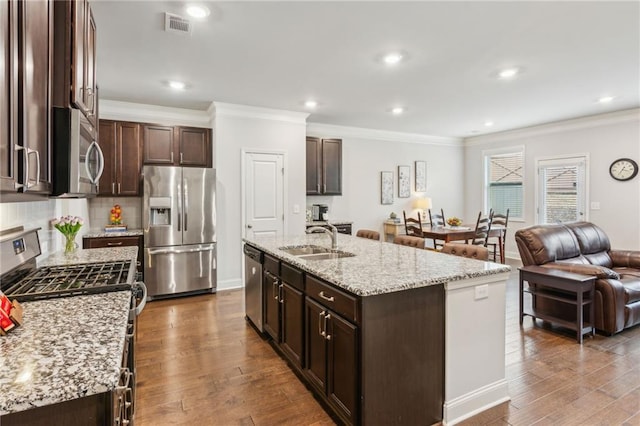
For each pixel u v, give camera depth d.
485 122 6.19
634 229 5.37
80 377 0.87
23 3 1.18
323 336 2.12
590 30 2.74
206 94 4.36
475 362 2.13
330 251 3.01
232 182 4.87
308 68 3.51
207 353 2.94
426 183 7.54
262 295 3.19
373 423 1.81
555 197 6.36
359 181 6.78
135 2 2.32
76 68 1.58
